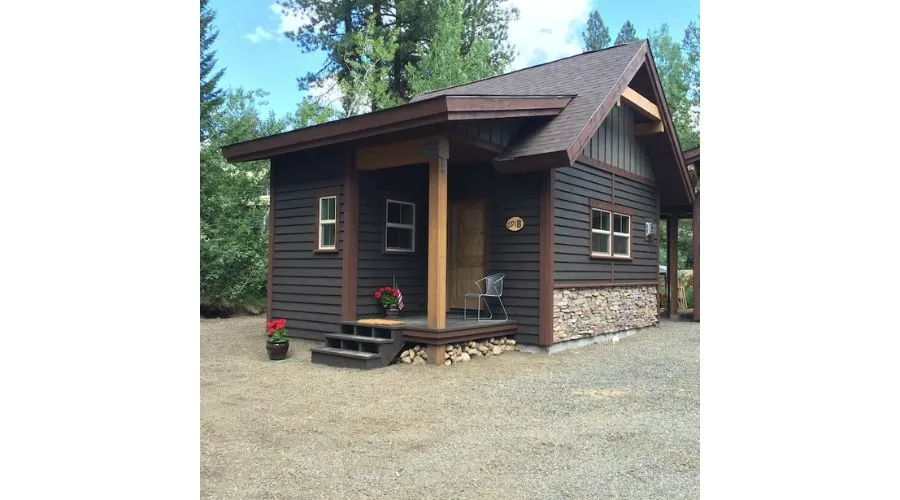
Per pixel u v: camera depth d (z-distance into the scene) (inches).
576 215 368.8
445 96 268.2
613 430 185.2
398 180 372.5
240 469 150.4
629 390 242.4
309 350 334.6
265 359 311.7
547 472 148.9
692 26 1149.7
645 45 406.9
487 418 198.4
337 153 350.3
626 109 441.7
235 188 608.1
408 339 300.0
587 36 1373.0
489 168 366.6
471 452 163.6
